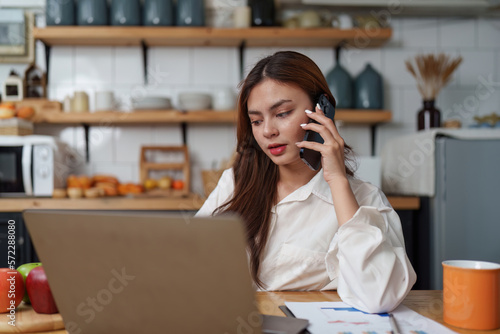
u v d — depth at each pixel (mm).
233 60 3014
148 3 2727
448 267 692
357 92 2861
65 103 2785
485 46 3094
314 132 949
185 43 2922
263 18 2771
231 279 488
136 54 2982
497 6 2861
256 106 977
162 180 2814
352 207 857
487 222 2330
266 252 1098
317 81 986
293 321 673
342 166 904
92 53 2963
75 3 2779
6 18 2840
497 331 662
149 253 506
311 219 1094
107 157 2965
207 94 2793
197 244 484
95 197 2533
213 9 2963
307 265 1071
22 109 2639
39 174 2484
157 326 544
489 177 2332
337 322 696
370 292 748
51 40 2816
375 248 774
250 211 1100
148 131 2986
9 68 2928
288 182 1103
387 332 648
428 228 2387
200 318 518
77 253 544
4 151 2463
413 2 2848
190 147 2998
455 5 2850
